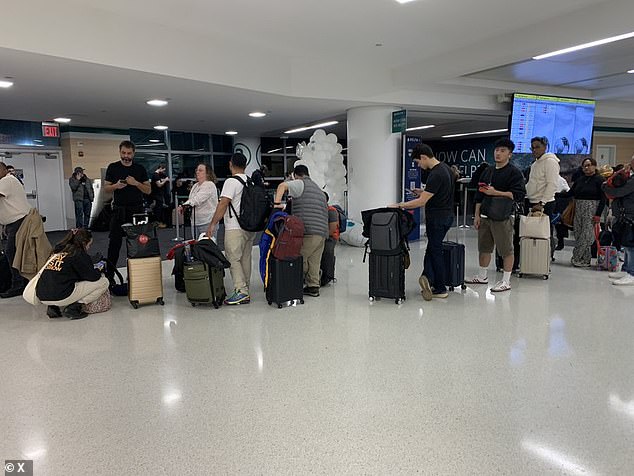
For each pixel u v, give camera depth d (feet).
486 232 17.01
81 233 13.97
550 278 18.48
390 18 16.12
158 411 8.38
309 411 8.31
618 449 7.06
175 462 6.88
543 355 10.74
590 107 29.40
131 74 16.80
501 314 13.85
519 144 27.37
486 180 16.48
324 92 22.57
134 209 16.80
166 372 10.05
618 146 46.19
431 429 7.68
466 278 18.51
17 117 29.27
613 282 17.29
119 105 24.08
